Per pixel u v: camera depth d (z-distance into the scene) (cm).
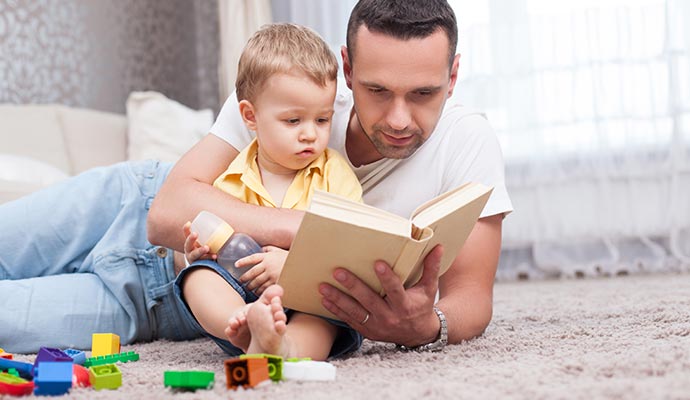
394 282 99
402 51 111
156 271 146
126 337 147
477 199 102
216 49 397
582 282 287
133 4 375
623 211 315
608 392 79
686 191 309
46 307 141
